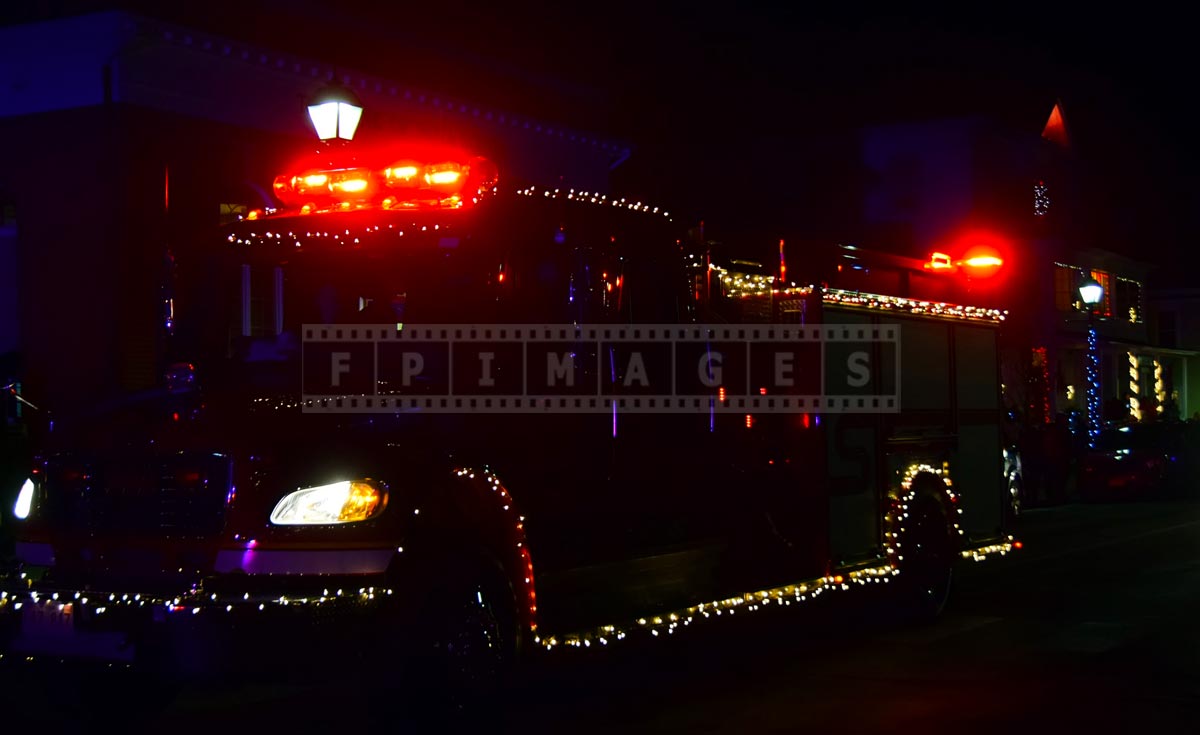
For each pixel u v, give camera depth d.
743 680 7.74
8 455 11.30
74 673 6.32
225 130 15.03
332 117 10.06
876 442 9.27
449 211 6.25
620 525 6.98
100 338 14.04
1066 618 9.77
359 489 5.50
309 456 5.58
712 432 7.70
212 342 6.63
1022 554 14.02
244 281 6.63
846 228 31.66
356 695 7.36
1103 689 7.27
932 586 9.77
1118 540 15.49
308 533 5.42
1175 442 22.59
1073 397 36.22
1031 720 6.57
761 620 9.91
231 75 15.07
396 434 5.88
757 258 8.25
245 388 6.33
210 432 5.71
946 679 7.62
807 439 8.57
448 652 5.76
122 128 14.02
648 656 8.57
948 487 10.16
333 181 6.45
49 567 5.95
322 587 5.36
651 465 7.20
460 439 6.11
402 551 5.51
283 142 15.66
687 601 7.49
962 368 10.61
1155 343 44.25
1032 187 34.44
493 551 6.03
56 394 14.24
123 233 14.00
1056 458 22.23
